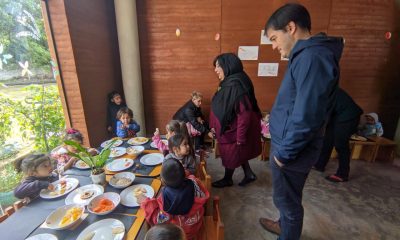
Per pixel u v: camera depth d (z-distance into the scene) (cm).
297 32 103
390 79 316
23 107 193
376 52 305
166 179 99
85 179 132
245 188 225
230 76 184
